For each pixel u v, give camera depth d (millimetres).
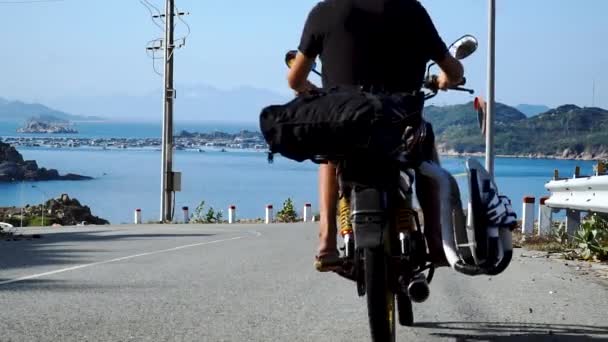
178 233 20422
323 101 4621
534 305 7312
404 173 5055
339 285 8406
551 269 9875
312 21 5102
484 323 6535
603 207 10984
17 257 11773
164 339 5852
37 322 6375
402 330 6273
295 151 4699
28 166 114250
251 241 15914
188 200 72812
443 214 5047
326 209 5102
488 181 5031
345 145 4594
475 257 5031
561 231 13062
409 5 5008
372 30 4984
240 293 7855
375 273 4605
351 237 4914
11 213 39438
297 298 7566
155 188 100312
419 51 5086
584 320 6652
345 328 6250
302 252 12648
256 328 6230
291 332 6109
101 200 76688
